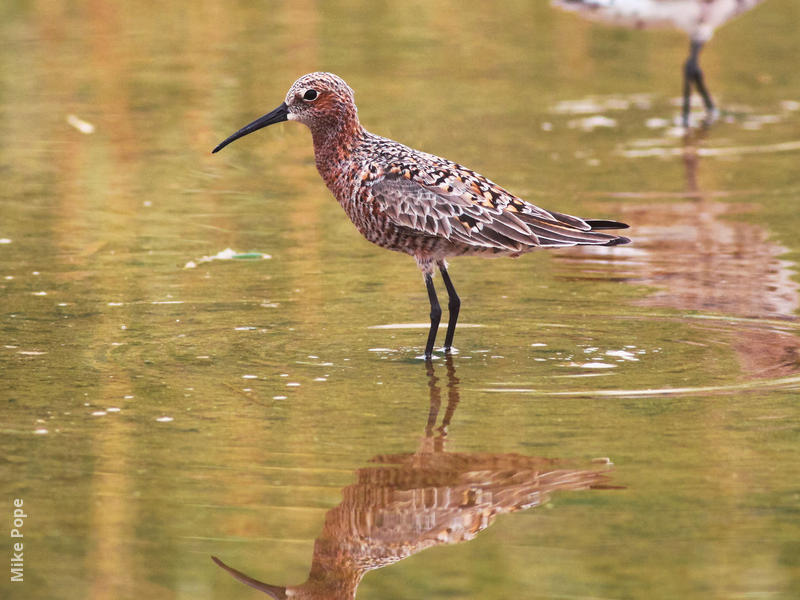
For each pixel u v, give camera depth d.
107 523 8.73
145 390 11.01
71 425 10.23
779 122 22.67
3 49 26.17
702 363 11.75
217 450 9.79
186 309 13.35
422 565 8.25
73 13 29.30
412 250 12.38
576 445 9.88
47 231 16.27
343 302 13.66
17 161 19.53
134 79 24.39
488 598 7.87
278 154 20.56
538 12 30.72
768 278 14.49
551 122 22.52
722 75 26.03
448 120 22.42
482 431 10.16
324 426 10.27
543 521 8.73
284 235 16.28
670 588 7.91
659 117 23.02
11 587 7.99
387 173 12.27
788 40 28.53
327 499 9.05
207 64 25.52
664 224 16.83
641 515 8.79
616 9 23.31
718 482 9.22
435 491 9.16
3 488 9.15
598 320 13.10
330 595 7.92
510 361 11.87
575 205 17.72
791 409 10.55
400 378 11.40
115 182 18.64
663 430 10.13
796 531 8.53
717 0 22.59
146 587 8.02
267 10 30.42
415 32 28.69
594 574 8.08
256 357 11.91
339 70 25.38
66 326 12.72
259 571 8.20
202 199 17.94
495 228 11.95
